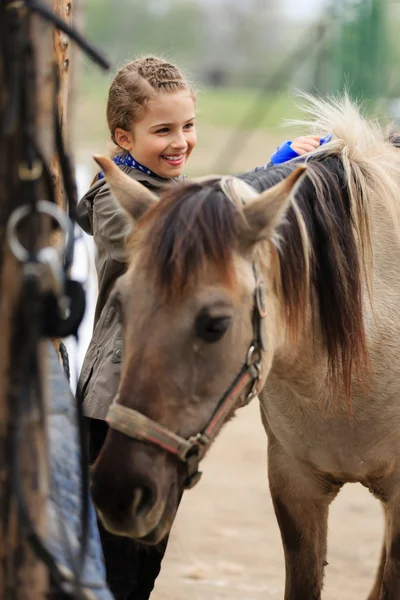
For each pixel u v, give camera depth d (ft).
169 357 12.55
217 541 28.25
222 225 12.96
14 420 9.87
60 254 12.01
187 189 13.57
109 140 18.34
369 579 25.46
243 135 125.49
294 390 16.02
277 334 14.53
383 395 16.19
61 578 10.19
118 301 13.03
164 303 12.51
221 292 12.66
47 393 10.34
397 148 18.30
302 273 14.70
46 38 10.00
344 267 15.40
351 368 15.49
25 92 9.59
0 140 9.71
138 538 13.12
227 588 24.23
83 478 10.58
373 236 16.55
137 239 13.32
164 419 12.66
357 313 15.48
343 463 16.72
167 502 12.99
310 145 17.42
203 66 188.85
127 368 12.69
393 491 16.84
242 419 45.19
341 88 68.49
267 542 28.37
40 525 10.20
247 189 13.85
